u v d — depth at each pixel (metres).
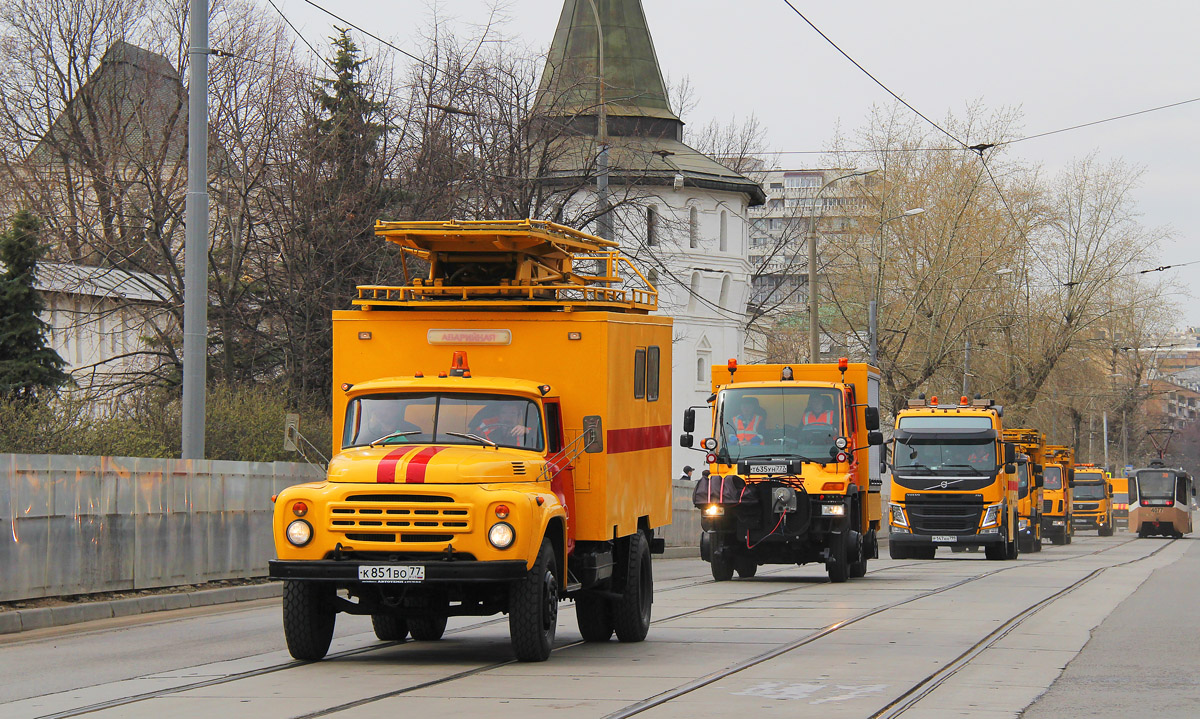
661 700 12.86
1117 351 104.88
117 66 63.25
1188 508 96.94
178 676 14.67
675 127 88.38
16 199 54.97
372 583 14.53
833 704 12.67
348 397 16.34
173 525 24.45
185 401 26.03
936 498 44.50
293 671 15.03
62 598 21.47
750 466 30.70
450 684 13.95
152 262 50.91
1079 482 99.25
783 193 160.00
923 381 75.31
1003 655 16.62
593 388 16.67
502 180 45.91
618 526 17.12
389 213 46.72
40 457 20.98
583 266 38.47
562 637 18.94
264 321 47.62
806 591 28.17
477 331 16.94
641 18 86.06
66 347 52.25
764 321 111.31
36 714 12.12
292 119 47.22
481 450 15.49
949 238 74.81
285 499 14.74
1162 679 14.48
